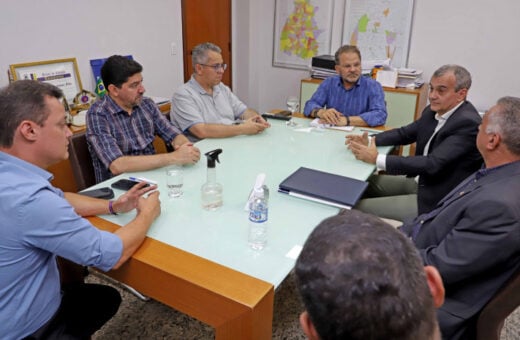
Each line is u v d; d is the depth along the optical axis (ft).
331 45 13.98
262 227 4.19
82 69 10.30
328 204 4.93
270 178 5.71
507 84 11.65
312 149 6.96
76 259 3.55
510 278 3.70
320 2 13.66
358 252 1.73
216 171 5.90
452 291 4.09
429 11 12.03
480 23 11.47
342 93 9.36
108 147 6.15
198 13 13.56
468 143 6.07
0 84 8.70
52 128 3.55
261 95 16.20
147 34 11.88
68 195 4.62
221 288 3.45
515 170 4.12
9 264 3.39
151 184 5.39
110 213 4.58
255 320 3.34
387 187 7.67
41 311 3.77
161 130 7.42
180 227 4.38
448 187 6.34
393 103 11.90
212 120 8.45
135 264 3.88
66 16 9.66
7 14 8.54
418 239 4.81
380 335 1.63
